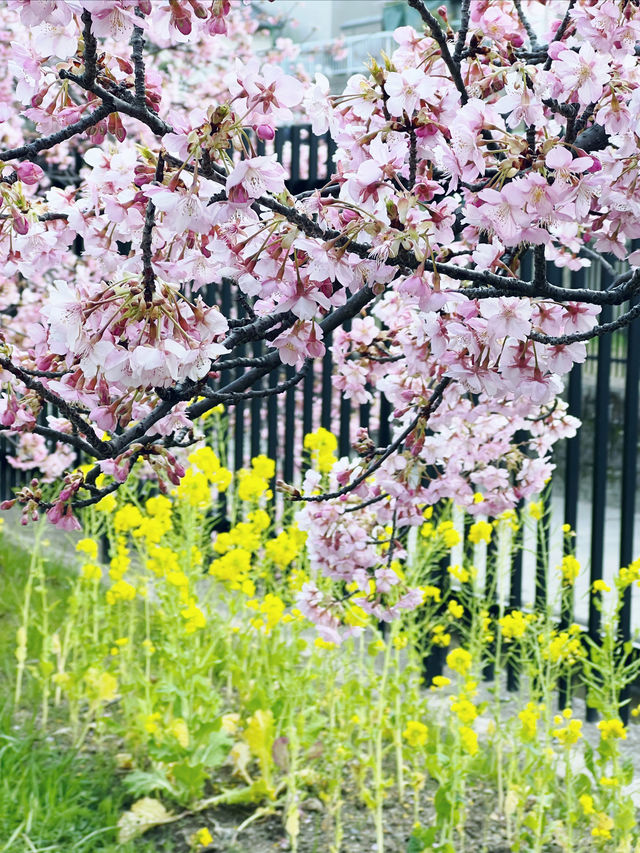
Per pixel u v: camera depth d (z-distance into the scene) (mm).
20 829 3109
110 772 3719
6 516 7855
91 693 3895
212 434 6336
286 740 3420
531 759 3479
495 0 2537
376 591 2922
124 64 1740
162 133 1628
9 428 1736
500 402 2916
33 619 5086
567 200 1524
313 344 1768
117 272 1807
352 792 3699
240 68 1439
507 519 4043
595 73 1624
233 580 3793
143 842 3299
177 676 3783
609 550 8430
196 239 1672
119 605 4410
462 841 3225
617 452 13016
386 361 3092
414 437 2604
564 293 1794
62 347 1556
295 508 4727
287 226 1616
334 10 24047
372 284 1695
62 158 7859
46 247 1995
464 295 1771
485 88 1980
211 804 3574
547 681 3516
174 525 5133
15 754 3654
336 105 1812
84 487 1921
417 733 3227
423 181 1762
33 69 1727
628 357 4508
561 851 3273
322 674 4004
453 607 3789
